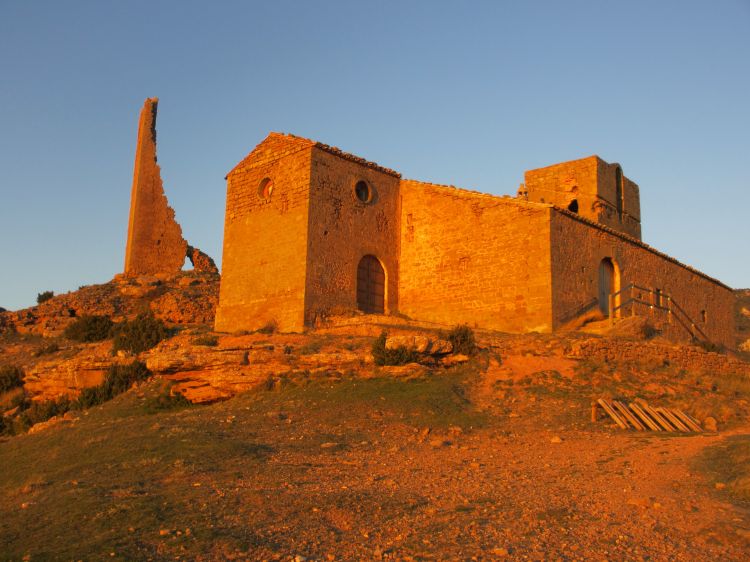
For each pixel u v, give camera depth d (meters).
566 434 19.31
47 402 31.02
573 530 10.94
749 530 10.66
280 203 34.78
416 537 10.66
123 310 49.97
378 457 16.78
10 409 32.41
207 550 9.98
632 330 31.08
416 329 30.25
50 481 15.14
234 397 25.53
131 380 29.45
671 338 39.81
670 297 40.62
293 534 10.72
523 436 19.20
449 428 19.78
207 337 31.80
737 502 12.23
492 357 25.80
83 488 13.51
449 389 22.95
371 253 35.91
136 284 53.41
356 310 33.75
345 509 11.95
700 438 18.09
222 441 17.77
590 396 22.55
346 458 16.66
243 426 20.14
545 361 25.58
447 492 13.29
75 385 31.33
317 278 33.12
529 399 22.36
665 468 14.91
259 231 35.72
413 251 36.81
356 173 35.84
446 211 35.72
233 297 36.41
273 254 34.56
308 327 32.31
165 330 37.72
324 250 33.62
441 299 35.03
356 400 22.31
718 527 10.83
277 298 33.81
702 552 10.00
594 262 34.12
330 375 25.02
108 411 26.88
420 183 37.19
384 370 24.66
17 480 16.55
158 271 56.97
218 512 11.71
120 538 10.40
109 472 15.19
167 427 19.77
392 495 12.98
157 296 52.06
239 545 10.13
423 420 20.45
